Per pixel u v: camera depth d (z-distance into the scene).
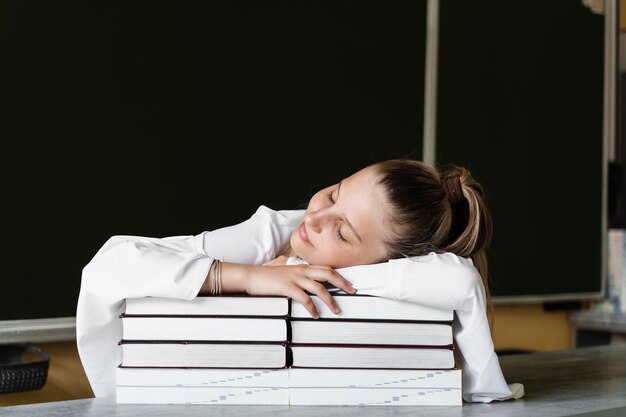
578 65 3.12
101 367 1.03
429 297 0.93
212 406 0.93
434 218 1.07
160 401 0.94
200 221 2.15
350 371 0.94
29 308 1.86
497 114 2.86
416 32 2.62
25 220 1.86
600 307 3.16
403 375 0.95
